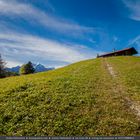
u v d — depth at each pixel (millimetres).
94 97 24562
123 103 22969
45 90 26031
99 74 41750
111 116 19281
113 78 37875
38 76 42938
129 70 46438
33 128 16734
